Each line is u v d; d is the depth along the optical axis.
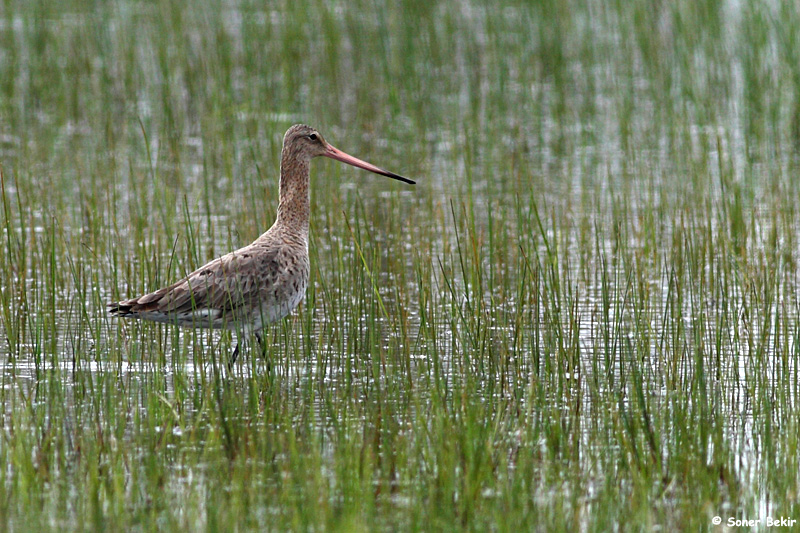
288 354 13.02
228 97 26.00
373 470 10.02
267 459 10.21
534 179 21.70
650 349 13.55
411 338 13.91
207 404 11.17
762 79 27.19
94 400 11.66
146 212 18.33
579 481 9.70
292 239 13.48
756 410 11.52
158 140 23.95
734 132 24.67
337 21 31.91
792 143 23.81
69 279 16.02
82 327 13.62
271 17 34.06
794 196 20.16
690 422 11.05
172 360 12.60
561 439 10.55
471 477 9.39
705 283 15.53
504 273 15.91
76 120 25.61
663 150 23.64
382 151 23.77
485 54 30.42
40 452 10.19
